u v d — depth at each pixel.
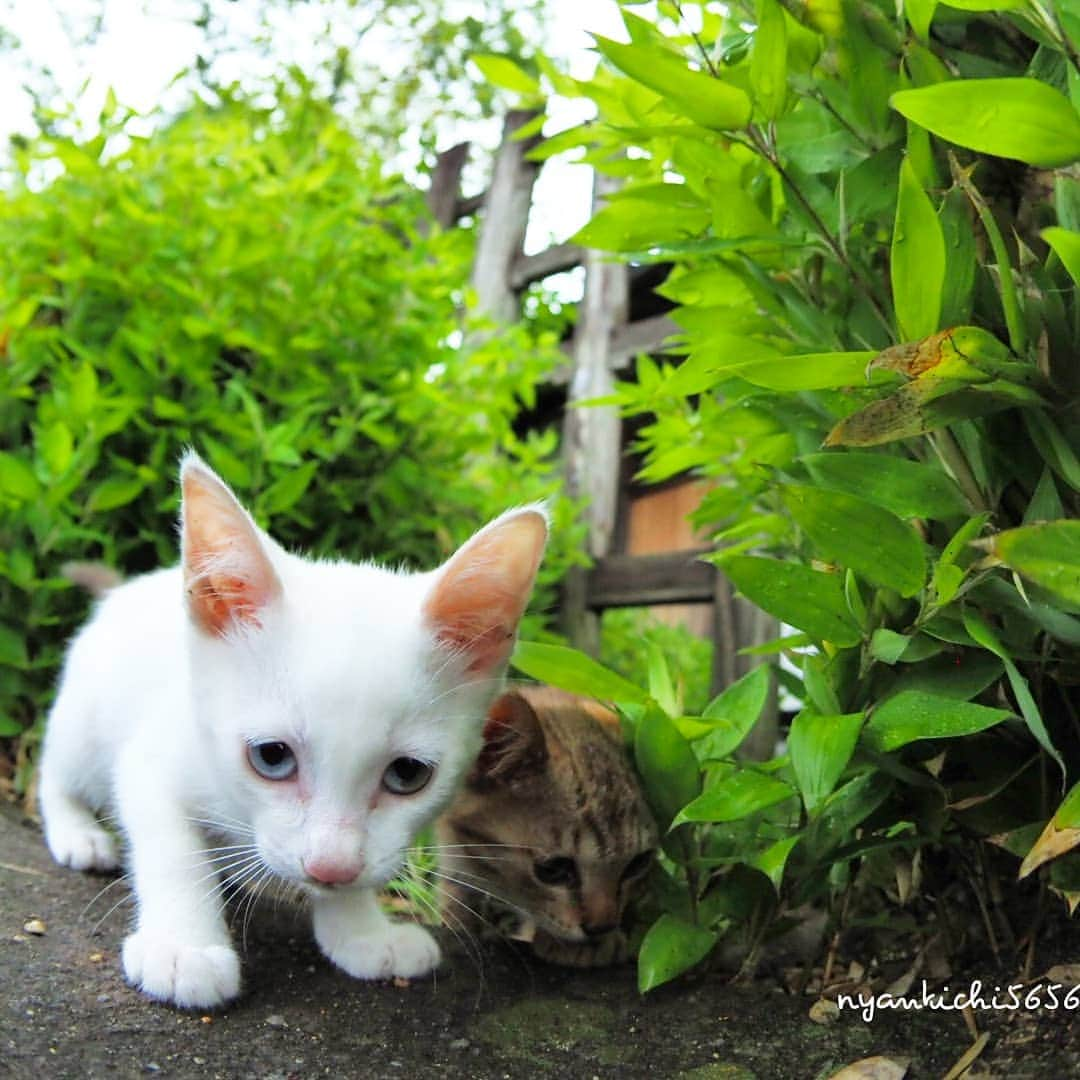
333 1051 0.25
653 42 0.27
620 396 0.37
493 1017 0.28
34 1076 0.22
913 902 0.31
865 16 0.24
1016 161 0.25
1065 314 0.23
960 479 0.24
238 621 0.27
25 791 0.46
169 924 0.27
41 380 0.57
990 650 0.24
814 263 0.28
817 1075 0.25
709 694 0.59
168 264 0.54
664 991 0.30
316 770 0.26
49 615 0.49
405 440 0.58
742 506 0.37
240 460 0.51
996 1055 0.24
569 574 0.65
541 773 0.33
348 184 0.62
